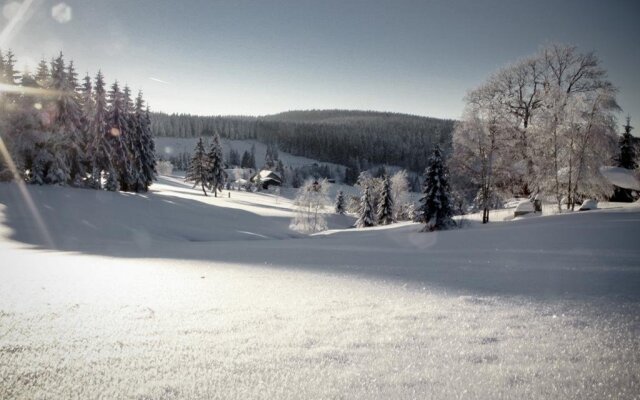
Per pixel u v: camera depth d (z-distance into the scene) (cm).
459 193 2919
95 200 3534
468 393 183
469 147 2848
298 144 19412
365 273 732
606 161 2767
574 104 2764
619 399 176
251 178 12512
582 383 191
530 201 3195
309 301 416
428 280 605
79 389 188
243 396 180
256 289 511
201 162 7100
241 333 283
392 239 2250
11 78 3606
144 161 4834
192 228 3462
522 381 195
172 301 410
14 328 289
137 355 233
